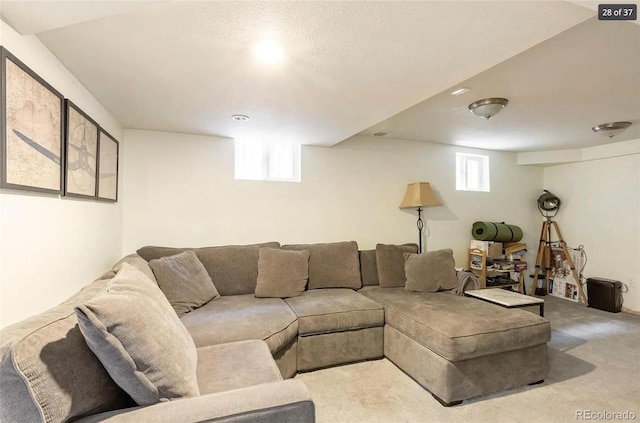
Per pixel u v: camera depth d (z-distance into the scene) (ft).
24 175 4.05
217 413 3.08
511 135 12.00
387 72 5.72
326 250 10.46
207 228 10.47
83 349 3.25
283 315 7.37
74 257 5.74
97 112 7.15
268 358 5.16
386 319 8.30
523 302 8.25
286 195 11.43
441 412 6.08
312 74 5.80
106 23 4.20
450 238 14.03
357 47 4.84
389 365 8.00
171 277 7.55
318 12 3.97
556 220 15.61
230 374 4.60
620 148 12.87
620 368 7.76
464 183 14.60
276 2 3.78
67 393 2.90
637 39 5.29
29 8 3.54
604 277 13.64
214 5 3.83
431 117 9.78
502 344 6.51
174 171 10.09
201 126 9.32
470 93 7.80
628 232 12.89
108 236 7.93
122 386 3.29
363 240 12.56
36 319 3.38
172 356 3.60
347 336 8.00
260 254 9.57
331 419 5.88
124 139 9.53
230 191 10.72
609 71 6.55
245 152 11.14
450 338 6.22
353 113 8.08
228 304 8.11
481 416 5.95
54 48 4.84
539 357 7.02
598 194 13.92
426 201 12.27
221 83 6.23
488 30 4.36
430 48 4.85
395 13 3.98
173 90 6.58
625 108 8.81
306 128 9.46
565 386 6.95
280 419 3.20
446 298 8.86
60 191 5.08
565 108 8.84
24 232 4.16
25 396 2.64
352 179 12.37
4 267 3.76
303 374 7.55
